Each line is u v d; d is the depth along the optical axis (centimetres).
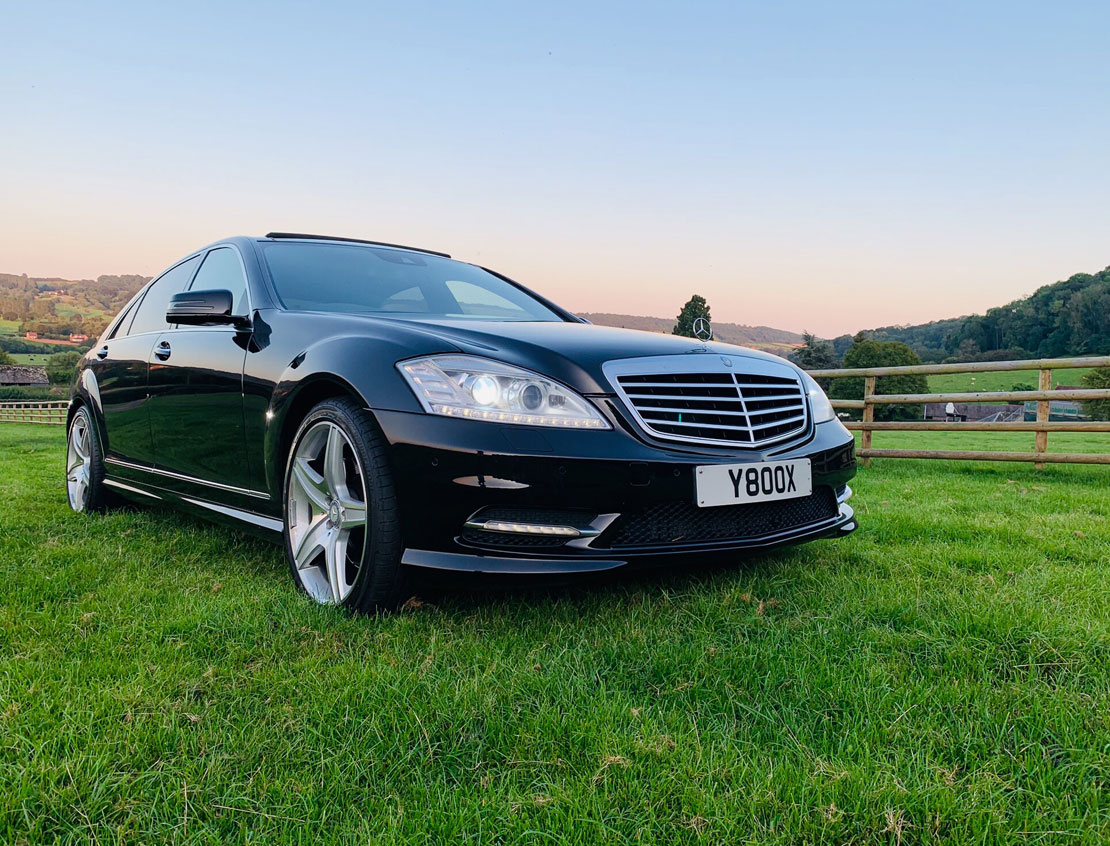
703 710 161
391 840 116
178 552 303
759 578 258
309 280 308
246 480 277
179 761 139
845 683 170
